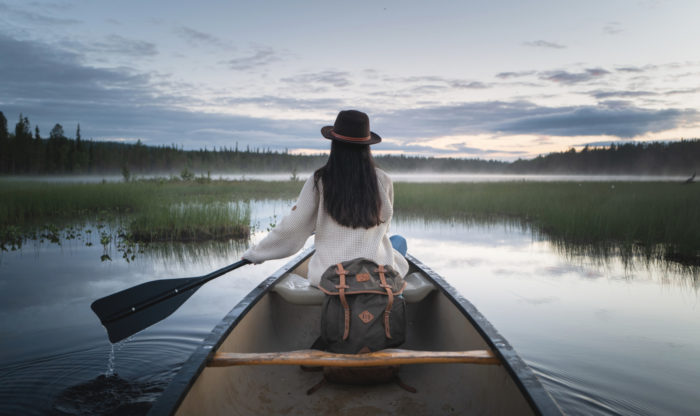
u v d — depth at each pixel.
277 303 2.70
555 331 3.59
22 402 2.43
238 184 28.03
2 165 83.12
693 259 6.43
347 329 1.94
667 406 2.44
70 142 105.06
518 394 1.48
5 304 4.21
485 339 1.79
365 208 2.12
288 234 2.28
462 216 12.62
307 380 2.16
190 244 8.02
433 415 1.86
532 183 28.95
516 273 5.63
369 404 1.94
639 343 3.33
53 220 10.80
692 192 16.73
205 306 4.22
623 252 7.08
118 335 2.27
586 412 2.38
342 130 2.14
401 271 2.43
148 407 2.40
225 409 1.74
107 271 5.68
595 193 17.02
